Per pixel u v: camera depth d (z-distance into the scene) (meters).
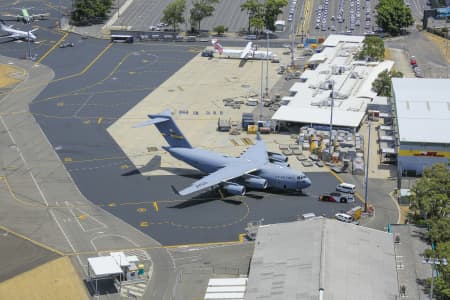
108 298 152.62
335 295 137.88
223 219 189.00
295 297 138.38
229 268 164.88
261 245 159.38
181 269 164.75
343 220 185.38
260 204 197.25
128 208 195.25
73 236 180.12
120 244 176.12
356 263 149.50
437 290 145.50
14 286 157.50
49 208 195.62
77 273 162.75
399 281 150.62
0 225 185.88
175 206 196.38
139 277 160.88
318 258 149.25
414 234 171.62
